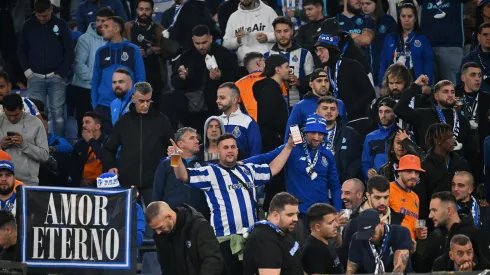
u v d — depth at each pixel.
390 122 51.28
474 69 55.19
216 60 59.94
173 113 59.62
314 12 61.59
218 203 43.56
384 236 39.62
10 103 52.44
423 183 48.22
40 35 63.53
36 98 63.53
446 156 48.94
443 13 64.31
